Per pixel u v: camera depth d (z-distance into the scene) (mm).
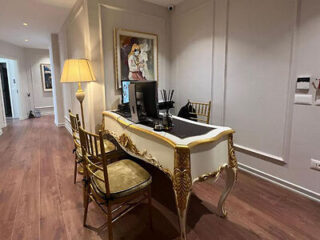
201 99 3248
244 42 2541
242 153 2752
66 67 2652
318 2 1878
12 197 2229
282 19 2152
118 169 1754
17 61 6418
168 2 3414
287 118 2227
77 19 3314
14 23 4207
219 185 2443
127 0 3164
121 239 1653
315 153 2057
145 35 3402
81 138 1673
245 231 1724
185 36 3410
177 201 1411
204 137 1529
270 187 2373
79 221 1858
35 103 7266
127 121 2115
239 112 2715
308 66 2004
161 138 1534
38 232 1727
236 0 2566
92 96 3047
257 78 2455
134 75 3371
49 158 3332
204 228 1760
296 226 1772
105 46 3061
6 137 4582
